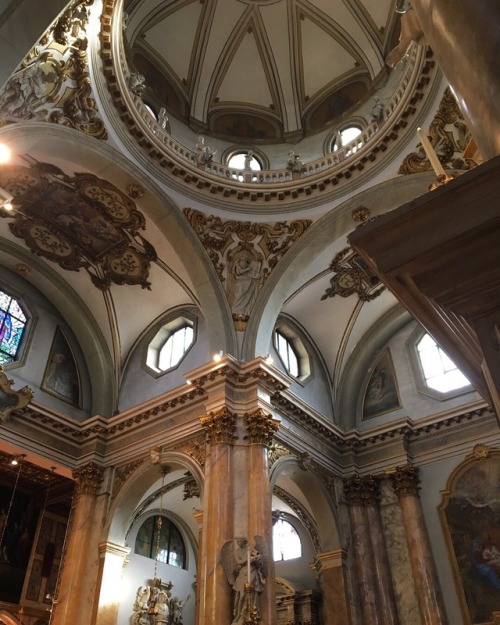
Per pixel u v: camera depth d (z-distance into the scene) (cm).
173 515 1861
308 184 1348
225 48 1647
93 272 1480
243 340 1295
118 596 1219
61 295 1511
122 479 1339
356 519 1366
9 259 1429
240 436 1162
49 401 1396
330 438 1442
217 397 1189
